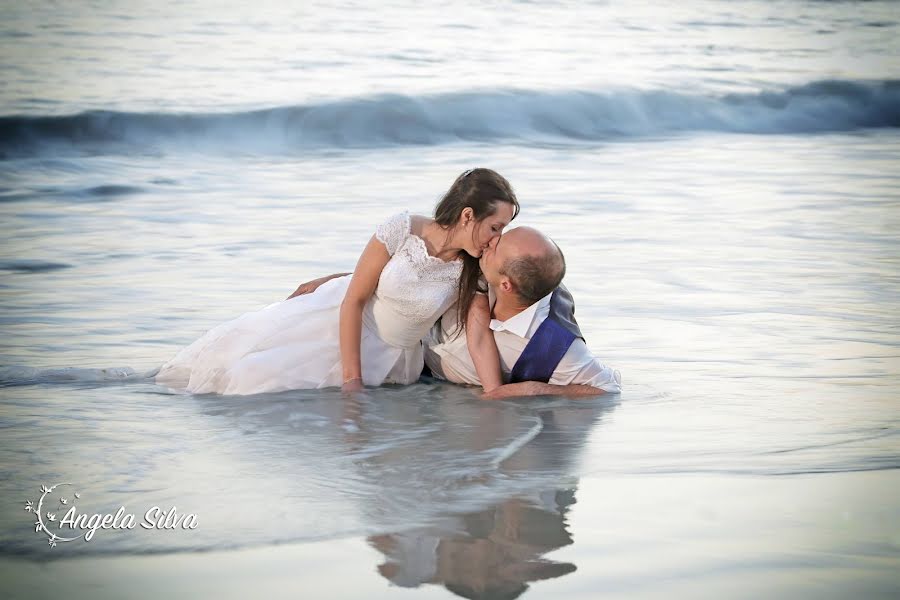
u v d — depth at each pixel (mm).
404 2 52875
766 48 46344
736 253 15711
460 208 8906
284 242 16391
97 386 9469
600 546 6020
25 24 42250
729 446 7887
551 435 8172
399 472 7242
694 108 33938
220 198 20312
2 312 12234
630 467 7406
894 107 35500
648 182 22500
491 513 6508
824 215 18734
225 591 5410
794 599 5363
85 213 18672
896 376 9953
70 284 13641
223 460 7453
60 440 7848
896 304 12852
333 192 21203
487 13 51375
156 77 33969
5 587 5410
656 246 16156
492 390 9352
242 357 9453
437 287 9328
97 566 5680
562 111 32188
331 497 6738
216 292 13352
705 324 11945
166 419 8469
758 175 23547
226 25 44500
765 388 9570
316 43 41531
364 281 9359
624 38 47250
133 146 27109
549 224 17672
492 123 31031
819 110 35000
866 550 5973
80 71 34375
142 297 13039
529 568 5715
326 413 8727
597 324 11930
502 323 9430
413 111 30438
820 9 58875
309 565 5730
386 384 9812
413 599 5344
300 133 28969
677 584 5531
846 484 7055
